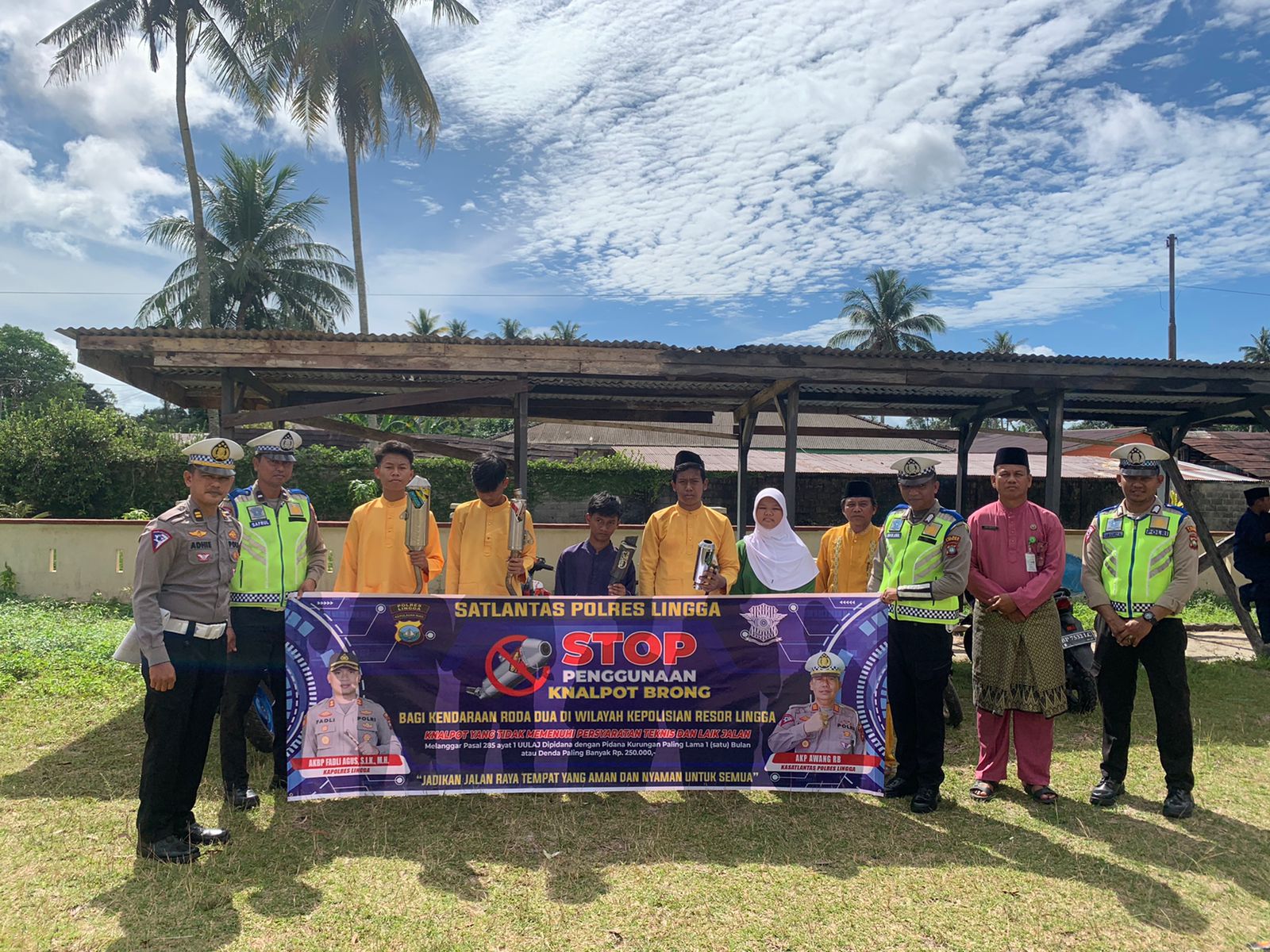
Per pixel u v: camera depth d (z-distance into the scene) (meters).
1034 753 4.25
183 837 3.56
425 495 4.35
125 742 4.84
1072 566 11.02
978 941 2.88
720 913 3.04
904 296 42.53
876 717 4.12
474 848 3.57
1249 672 7.51
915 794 4.17
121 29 21.28
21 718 5.26
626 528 9.99
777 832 3.79
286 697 3.96
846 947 2.83
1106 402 9.88
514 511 4.44
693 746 4.16
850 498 5.07
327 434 19.59
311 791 3.93
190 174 22.14
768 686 4.17
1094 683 5.87
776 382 8.12
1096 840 3.74
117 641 7.21
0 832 3.63
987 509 4.37
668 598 4.18
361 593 4.22
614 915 3.02
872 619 4.15
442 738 4.06
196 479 3.52
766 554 4.74
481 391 7.32
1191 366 7.96
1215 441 20.64
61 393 47.12
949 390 9.36
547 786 4.11
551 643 4.14
